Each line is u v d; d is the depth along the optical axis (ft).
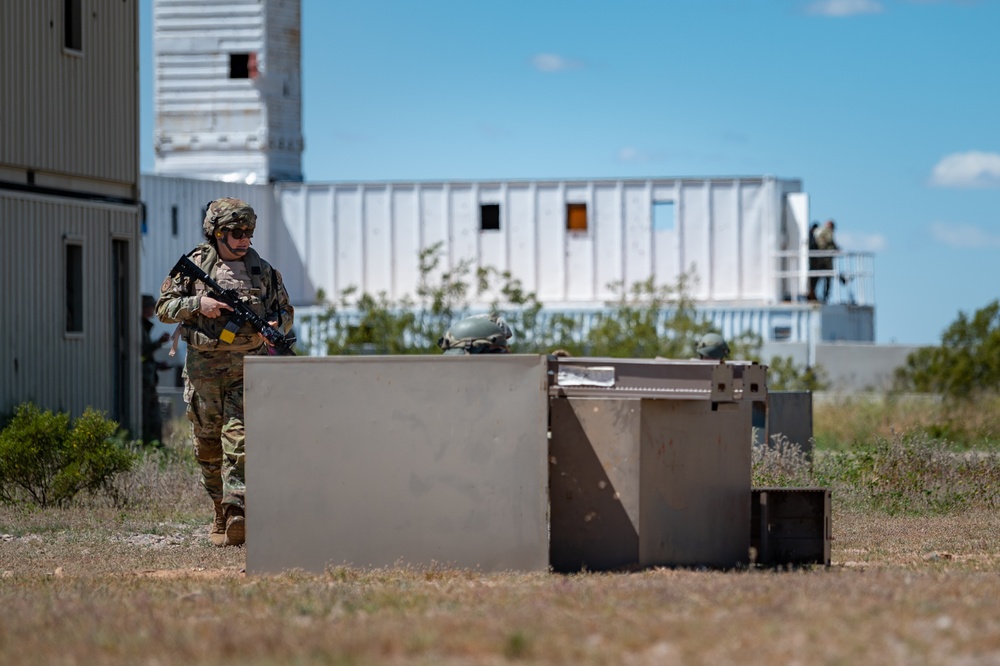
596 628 49.93
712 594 57.62
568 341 289.53
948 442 164.55
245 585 67.62
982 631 47.78
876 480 123.34
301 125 402.11
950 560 82.69
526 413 71.15
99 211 179.63
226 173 393.70
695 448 75.10
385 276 374.43
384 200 374.43
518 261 370.94
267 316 93.09
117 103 183.42
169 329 314.55
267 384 73.36
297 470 73.10
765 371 73.46
